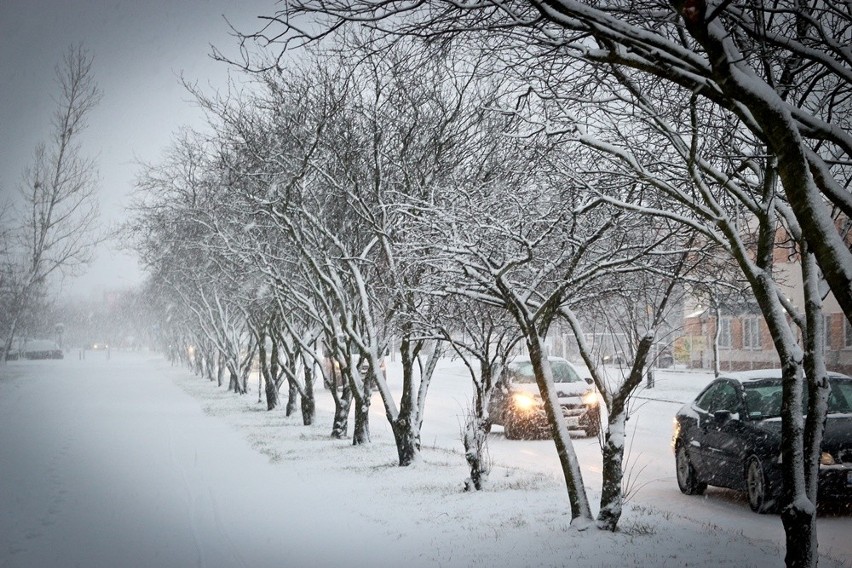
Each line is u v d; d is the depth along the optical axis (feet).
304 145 54.90
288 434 70.69
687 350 158.81
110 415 91.04
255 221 66.54
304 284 70.49
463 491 39.83
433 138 49.96
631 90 24.21
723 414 38.22
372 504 37.22
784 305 23.61
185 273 124.77
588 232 32.65
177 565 26.99
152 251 111.96
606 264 29.68
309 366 80.69
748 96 16.92
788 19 22.35
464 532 30.83
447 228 34.91
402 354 50.06
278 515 35.27
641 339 30.58
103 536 31.40
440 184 49.14
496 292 32.45
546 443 63.41
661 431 68.64
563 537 29.32
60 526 33.27
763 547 27.30
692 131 22.84
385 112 51.65
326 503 37.81
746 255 22.74
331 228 60.49
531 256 30.71
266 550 28.91
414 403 51.21
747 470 36.01
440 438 69.41
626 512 34.17
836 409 37.06
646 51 18.43
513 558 26.68
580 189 28.35
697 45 24.04
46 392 130.93
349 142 52.60
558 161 30.17
